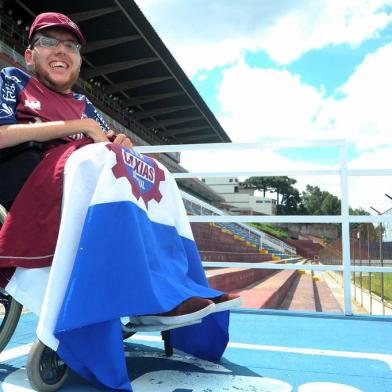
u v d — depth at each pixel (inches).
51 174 63.5
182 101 1574.8
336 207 4217.5
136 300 57.8
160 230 72.4
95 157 63.2
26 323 113.0
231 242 893.2
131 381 68.4
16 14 956.0
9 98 72.6
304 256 2321.6
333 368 77.6
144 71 1286.9
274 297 338.6
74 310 54.9
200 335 80.0
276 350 90.0
